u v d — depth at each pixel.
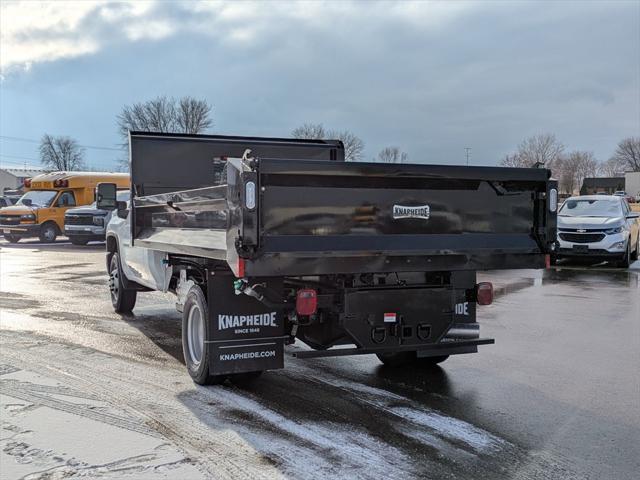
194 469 3.79
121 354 6.71
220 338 5.18
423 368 6.29
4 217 24.45
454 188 5.09
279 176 4.40
